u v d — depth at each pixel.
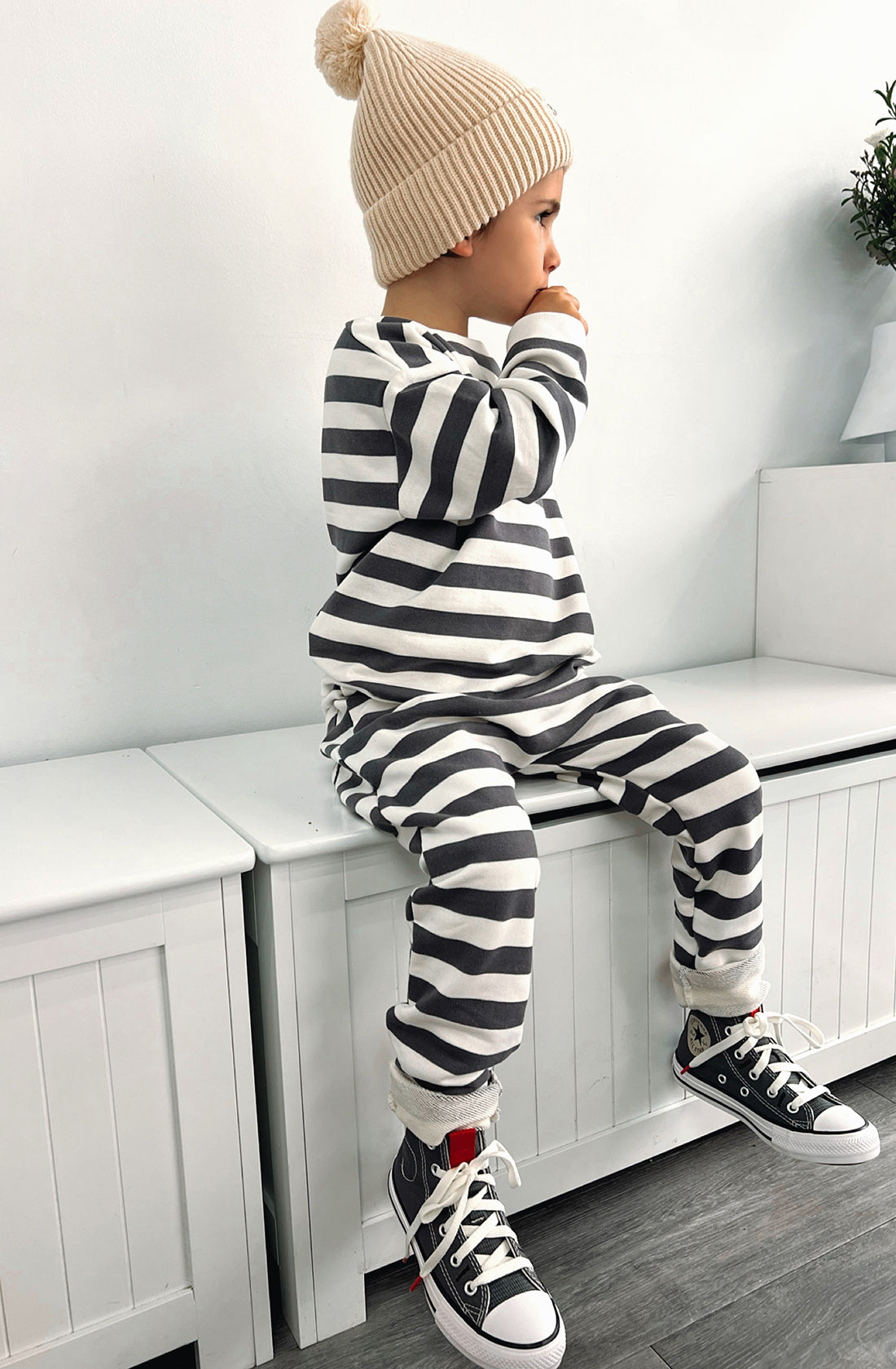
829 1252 0.87
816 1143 0.83
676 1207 0.94
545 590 0.90
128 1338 0.73
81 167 1.00
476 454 0.77
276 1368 0.77
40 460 1.03
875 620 1.43
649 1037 0.97
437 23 1.18
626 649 1.48
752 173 1.46
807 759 1.06
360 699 0.88
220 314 1.10
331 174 1.14
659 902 0.95
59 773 1.00
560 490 1.37
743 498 1.56
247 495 1.14
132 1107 0.72
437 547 0.84
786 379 1.56
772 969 1.03
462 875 0.70
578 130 1.30
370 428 0.83
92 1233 0.71
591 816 0.89
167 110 1.04
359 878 0.78
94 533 1.06
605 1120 0.95
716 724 1.12
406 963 0.82
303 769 0.99
